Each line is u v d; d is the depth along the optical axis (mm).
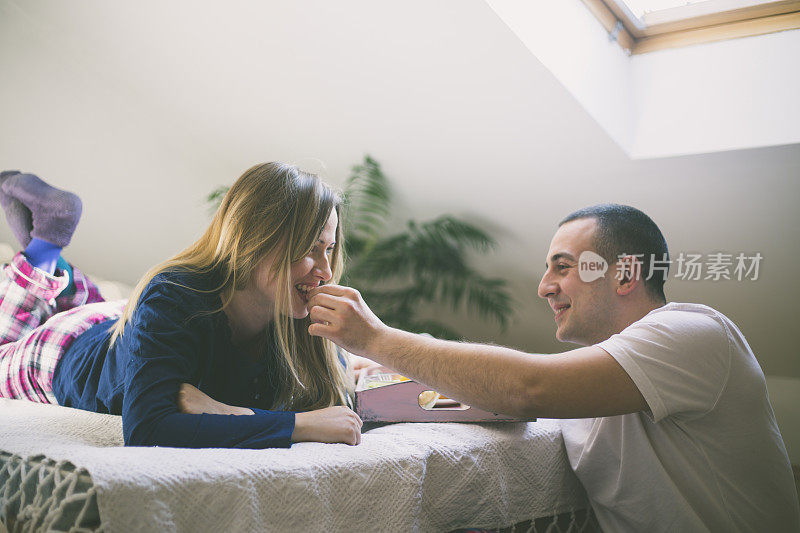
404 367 1001
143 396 954
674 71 2168
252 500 763
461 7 2021
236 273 1105
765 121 1984
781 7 1955
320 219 1126
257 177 1140
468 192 2695
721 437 999
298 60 2545
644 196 2322
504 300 2969
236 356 1148
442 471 1002
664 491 1018
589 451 1122
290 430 971
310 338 1262
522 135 2338
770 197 2117
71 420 1104
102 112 3066
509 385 933
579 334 1148
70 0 2803
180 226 3268
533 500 1125
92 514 665
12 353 1504
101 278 3105
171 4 2594
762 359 2719
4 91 2875
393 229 3066
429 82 2336
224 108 2955
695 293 2564
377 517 884
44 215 1785
